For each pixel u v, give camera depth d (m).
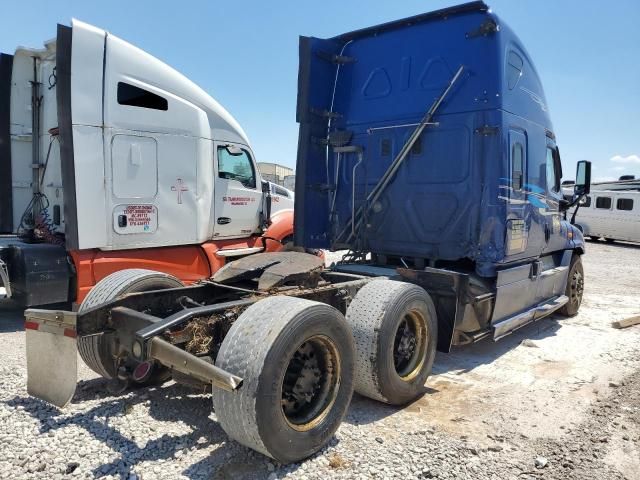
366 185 5.88
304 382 3.19
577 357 5.59
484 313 5.07
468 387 4.57
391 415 3.90
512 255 5.31
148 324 3.22
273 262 4.52
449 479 2.99
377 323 3.77
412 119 5.51
